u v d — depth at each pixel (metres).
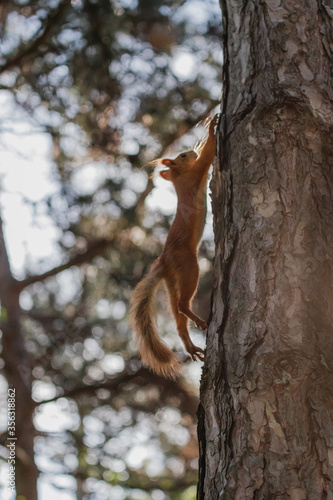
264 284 4.57
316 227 4.63
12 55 14.44
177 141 14.52
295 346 4.32
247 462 4.23
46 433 15.89
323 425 4.17
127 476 15.20
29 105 14.47
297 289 4.46
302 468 4.11
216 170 5.20
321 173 4.78
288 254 4.57
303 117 4.88
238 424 4.36
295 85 4.96
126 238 15.02
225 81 5.34
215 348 4.69
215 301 4.87
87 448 15.69
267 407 4.27
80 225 14.93
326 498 4.03
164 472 15.94
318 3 5.19
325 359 4.30
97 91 14.17
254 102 5.04
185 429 16.58
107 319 16.23
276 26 5.14
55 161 14.48
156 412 16.02
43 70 14.24
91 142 14.26
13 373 15.07
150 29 13.99
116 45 14.04
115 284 15.40
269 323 4.45
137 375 15.20
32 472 14.52
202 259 14.48
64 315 16.97
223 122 5.22
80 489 15.93
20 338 15.35
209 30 14.73
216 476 4.38
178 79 14.60
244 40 5.27
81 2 13.66
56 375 16.50
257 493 4.13
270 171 4.82
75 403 16.41
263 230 4.69
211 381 4.64
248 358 4.44
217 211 5.12
